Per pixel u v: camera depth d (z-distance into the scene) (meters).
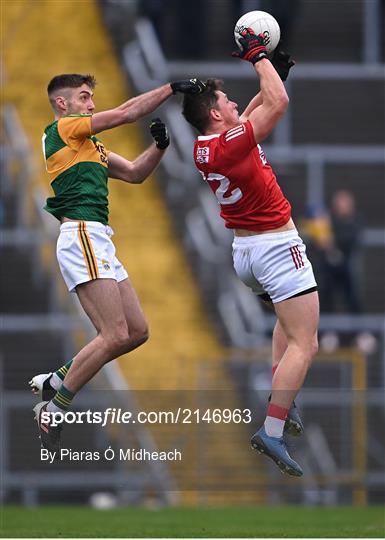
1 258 59.97
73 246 28.97
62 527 35.06
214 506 46.16
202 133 29.22
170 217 61.06
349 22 73.50
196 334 56.94
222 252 59.03
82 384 29.28
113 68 66.69
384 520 38.19
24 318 56.66
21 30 67.69
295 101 69.62
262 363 47.44
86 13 68.62
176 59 69.88
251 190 28.73
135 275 59.12
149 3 68.31
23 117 64.31
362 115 69.62
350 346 55.88
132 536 31.88
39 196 58.88
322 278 56.16
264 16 28.94
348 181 66.12
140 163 30.56
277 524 36.56
